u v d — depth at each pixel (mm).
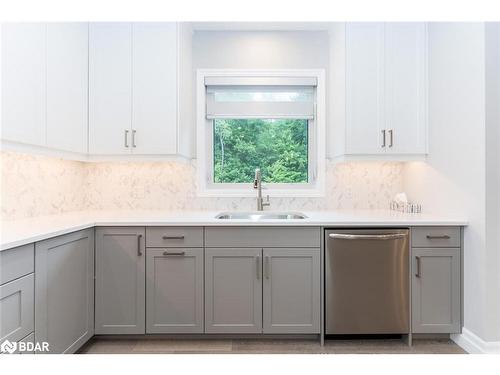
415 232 2234
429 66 2600
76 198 2877
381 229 2234
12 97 1742
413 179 2848
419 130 2619
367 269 2230
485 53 2025
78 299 2037
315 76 3016
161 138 2621
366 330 2238
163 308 2248
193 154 3018
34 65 1919
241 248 2246
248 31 3008
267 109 3045
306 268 2248
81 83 2492
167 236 2242
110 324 2240
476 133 2102
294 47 3020
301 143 3100
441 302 2230
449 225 2209
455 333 2254
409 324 2232
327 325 2240
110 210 2955
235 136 3104
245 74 2998
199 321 2250
